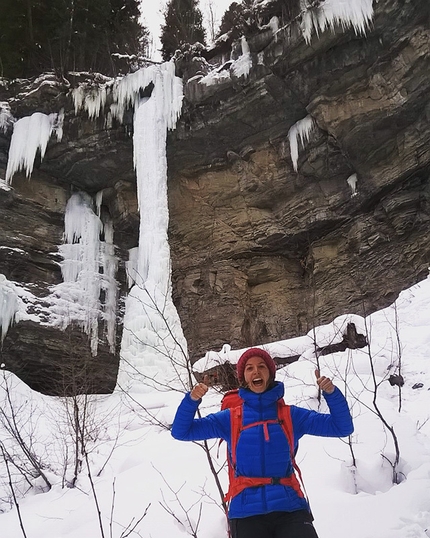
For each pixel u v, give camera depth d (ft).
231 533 9.07
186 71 53.26
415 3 41.24
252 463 9.30
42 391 50.72
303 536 8.54
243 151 55.31
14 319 48.11
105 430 26.21
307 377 25.23
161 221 50.24
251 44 48.21
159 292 45.98
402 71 44.39
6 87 57.06
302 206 54.85
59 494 19.76
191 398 9.77
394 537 11.84
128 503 16.21
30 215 54.90
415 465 15.52
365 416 19.57
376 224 51.08
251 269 58.18
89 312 53.47
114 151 55.72
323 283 53.98
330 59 45.70
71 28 62.44
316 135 50.42
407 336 28.81
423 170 47.67
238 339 54.65
